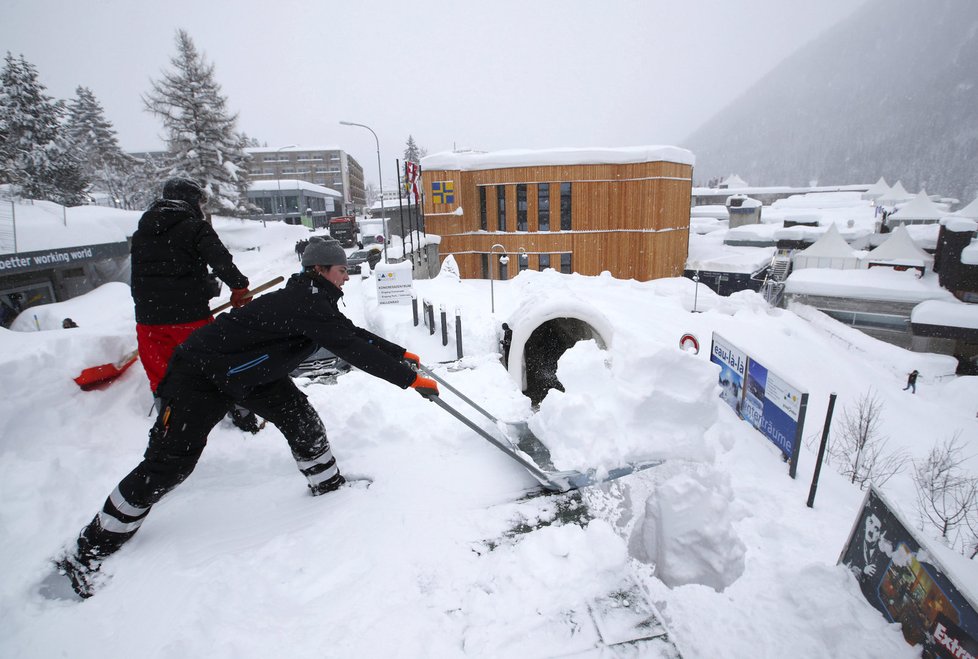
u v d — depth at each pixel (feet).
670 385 10.36
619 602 7.21
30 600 7.06
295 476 10.65
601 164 93.56
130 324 14.25
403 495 9.78
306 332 7.97
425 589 7.38
